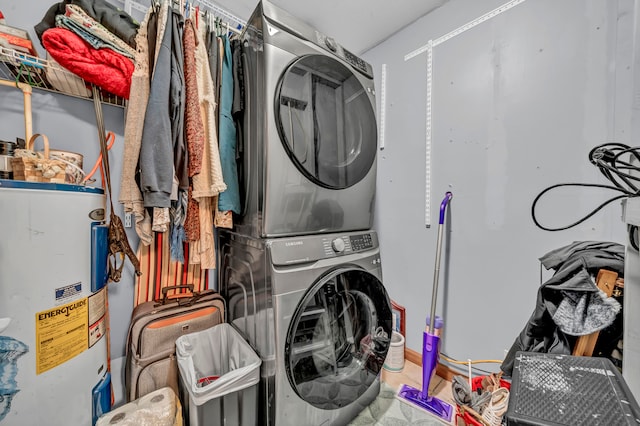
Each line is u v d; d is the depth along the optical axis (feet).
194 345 4.05
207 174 3.95
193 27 3.94
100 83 3.40
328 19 5.69
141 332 3.82
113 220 3.50
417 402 4.52
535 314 3.46
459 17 5.09
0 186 2.36
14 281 2.45
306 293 3.60
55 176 2.78
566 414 1.59
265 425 3.51
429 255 5.66
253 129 3.82
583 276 3.07
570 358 2.17
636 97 3.35
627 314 2.26
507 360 3.89
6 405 2.44
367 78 4.96
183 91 3.67
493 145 4.71
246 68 4.00
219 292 5.21
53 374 2.70
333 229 4.35
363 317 4.59
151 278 4.53
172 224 3.94
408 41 5.91
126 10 4.40
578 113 3.87
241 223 4.28
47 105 3.73
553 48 4.07
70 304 2.83
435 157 5.52
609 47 3.61
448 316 5.36
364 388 4.28
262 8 3.55
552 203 4.12
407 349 6.05
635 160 3.12
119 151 4.35
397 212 6.25
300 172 3.86
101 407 3.21
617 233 3.60
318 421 3.71
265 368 3.51
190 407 3.19
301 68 3.87
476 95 4.89
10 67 3.32
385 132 6.46
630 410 1.57
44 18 3.35
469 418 3.68
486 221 4.82
